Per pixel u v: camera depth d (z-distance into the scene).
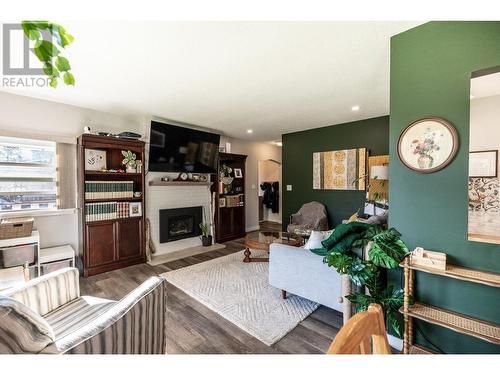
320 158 4.95
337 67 2.28
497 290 1.43
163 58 2.07
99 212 3.27
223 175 5.27
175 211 4.29
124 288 2.82
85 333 1.00
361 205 4.42
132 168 3.62
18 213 2.93
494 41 1.41
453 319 1.48
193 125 4.63
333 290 2.08
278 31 1.71
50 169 3.24
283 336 1.93
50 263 2.90
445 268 1.49
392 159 1.80
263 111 3.71
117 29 1.65
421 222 1.67
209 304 2.42
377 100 3.22
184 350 1.77
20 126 2.96
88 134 3.13
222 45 1.88
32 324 0.90
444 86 1.57
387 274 1.89
